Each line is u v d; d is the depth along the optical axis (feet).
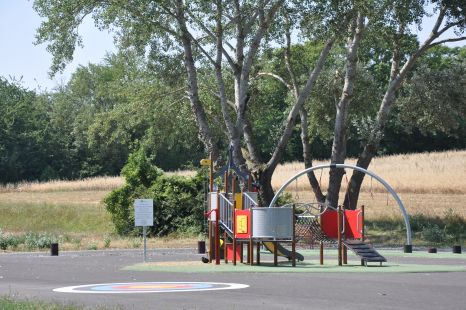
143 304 51.80
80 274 80.33
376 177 115.55
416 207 192.54
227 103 148.87
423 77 176.24
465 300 53.57
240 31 146.41
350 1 136.05
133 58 169.68
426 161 272.31
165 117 175.01
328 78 178.70
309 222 95.45
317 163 297.74
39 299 53.93
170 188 160.45
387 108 158.20
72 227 188.75
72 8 140.46
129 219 161.99
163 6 139.13
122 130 177.88
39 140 391.65
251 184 100.32
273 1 145.79
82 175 391.04
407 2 137.59
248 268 86.63
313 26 141.08
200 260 101.76
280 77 169.48
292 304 51.49
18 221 195.83
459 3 143.84
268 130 325.62
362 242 93.20
